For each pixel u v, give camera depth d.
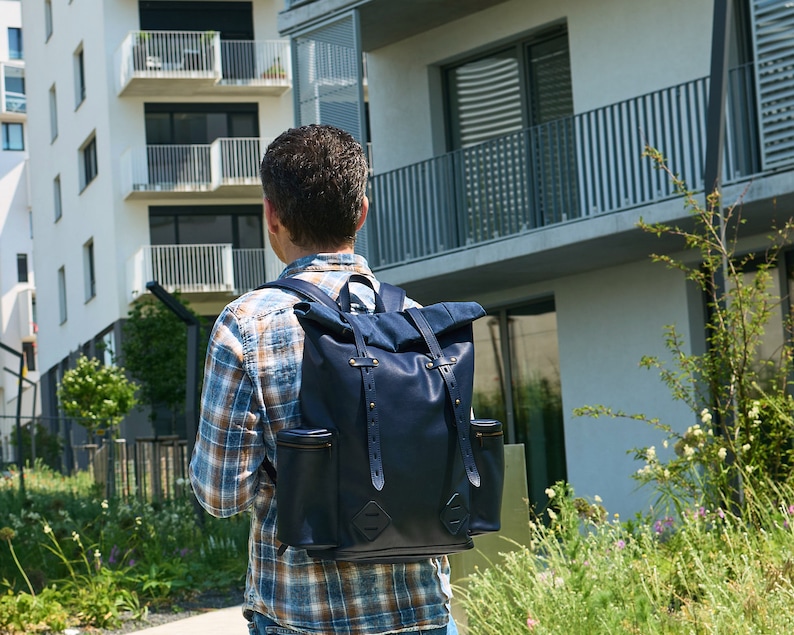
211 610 8.15
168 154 27.91
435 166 12.55
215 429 1.91
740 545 4.92
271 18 28.94
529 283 12.85
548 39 12.64
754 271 10.62
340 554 1.82
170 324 24.33
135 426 27.34
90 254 30.80
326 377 1.86
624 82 11.68
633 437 11.72
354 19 12.49
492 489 1.95
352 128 12.52
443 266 11.91
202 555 9.70
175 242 28.27
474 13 13.05
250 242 28.67
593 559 4.65
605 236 10.43
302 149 2.07
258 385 1.91
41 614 7.45
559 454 12.77
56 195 33.91
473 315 2.01
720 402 6.54
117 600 7.89
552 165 11.30
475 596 4.50
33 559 8.98
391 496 1.83
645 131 10.58
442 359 1.93
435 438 1.87
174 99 28.50
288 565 1.89
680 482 6.11
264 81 28.44
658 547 5.43
